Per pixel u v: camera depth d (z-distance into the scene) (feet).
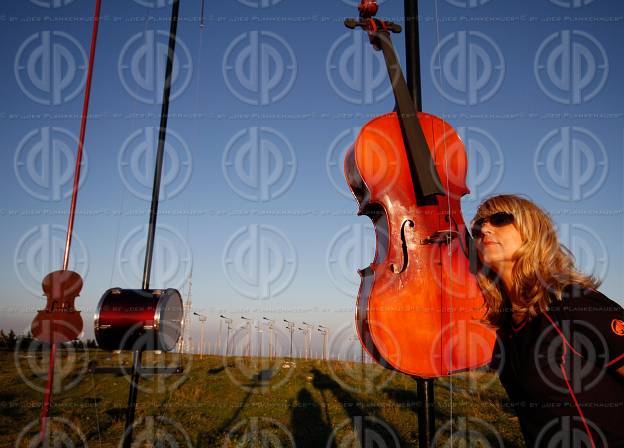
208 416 20.65
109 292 10.44
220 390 26.73
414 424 19.49
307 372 34.27
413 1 8.23
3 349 37.83
